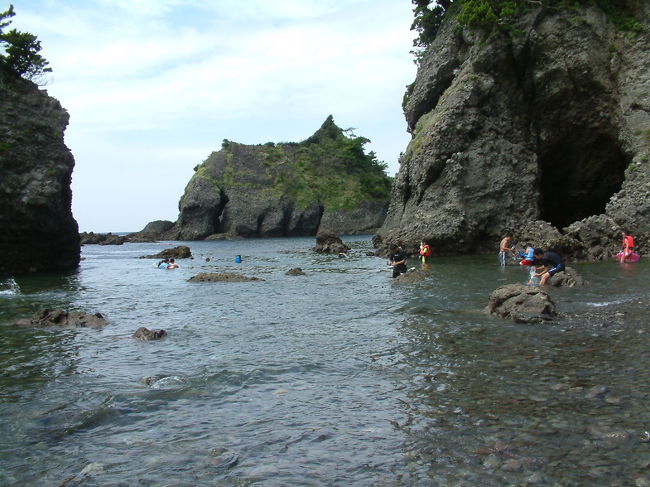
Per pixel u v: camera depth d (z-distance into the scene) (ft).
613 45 117.19
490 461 15.53
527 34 120.57
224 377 25.80
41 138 105.19
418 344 31.40
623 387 21.59
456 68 139.13
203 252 180.75
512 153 125.29
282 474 15.31
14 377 26.89
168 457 16.75
